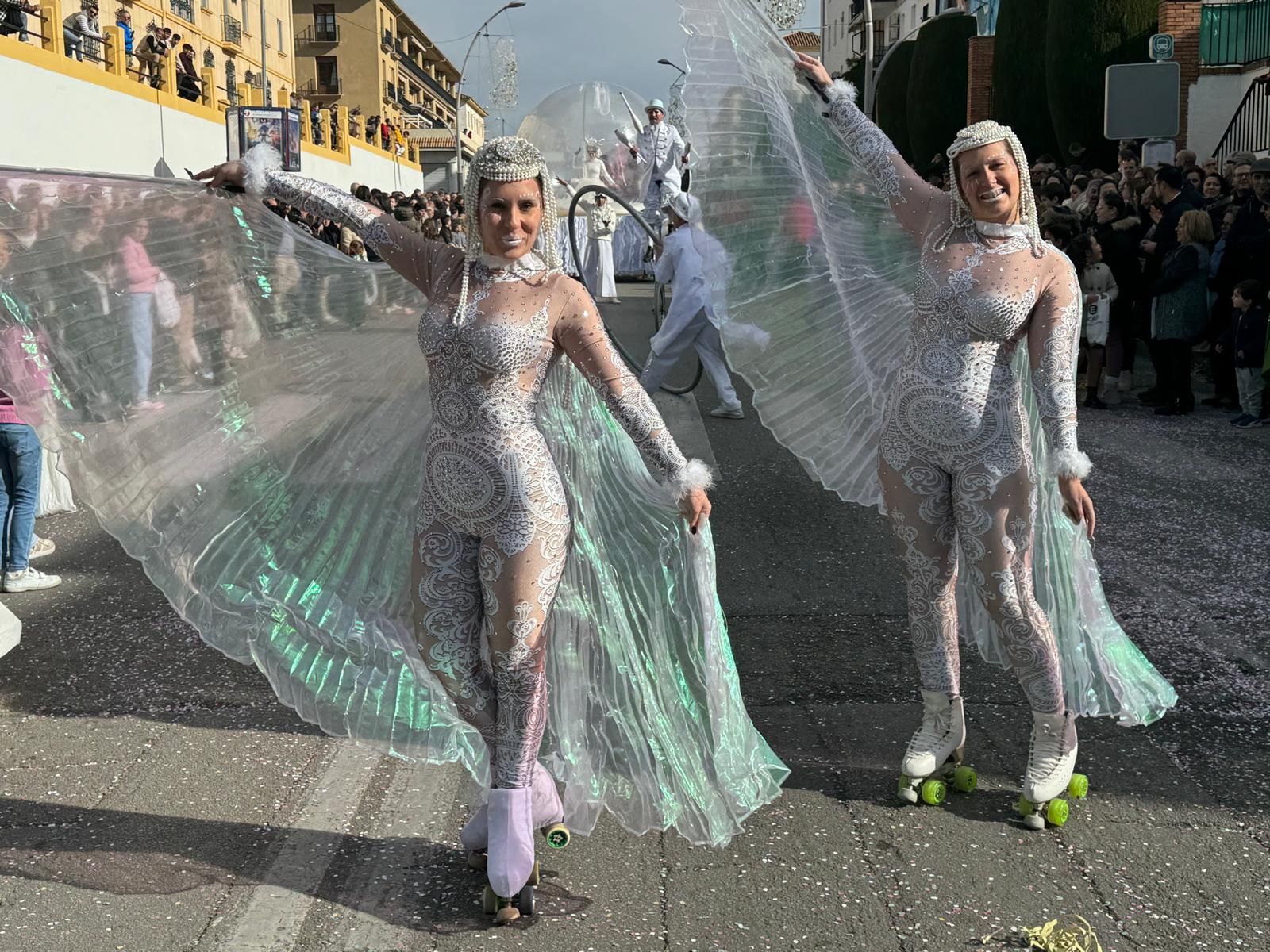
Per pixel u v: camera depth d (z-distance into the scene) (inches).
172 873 129.1
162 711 174.7
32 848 134.0
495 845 118.4
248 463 134.9
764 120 158.9
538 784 124.0
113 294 130.6
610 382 117.1
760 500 296.7
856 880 127.5
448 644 120.9
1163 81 504.1
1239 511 281.1
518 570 117.1
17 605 224.4
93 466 130.1
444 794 148.9
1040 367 132.1
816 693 179.5
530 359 115.8
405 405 136.2
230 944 115.9
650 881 128.1
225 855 133.3
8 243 126.2
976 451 134.0
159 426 132.6
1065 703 144.6
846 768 154.3
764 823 139.9
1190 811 142.2
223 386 135.2
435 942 116.6
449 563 119.8
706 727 131.3
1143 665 149.3
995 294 130.8
